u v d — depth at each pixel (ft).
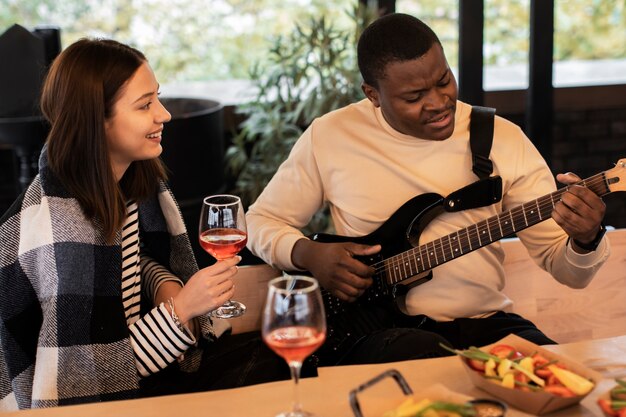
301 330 4.48
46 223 6.45
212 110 12.97
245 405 4.90
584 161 16.11
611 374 5.14
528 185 7.30
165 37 16.02
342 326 7.45
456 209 7.21
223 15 16.03
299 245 7.53
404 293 7.39
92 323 6.44
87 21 15.85
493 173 7.33
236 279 7.83
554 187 7.44
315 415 4.65
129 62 6.52
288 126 12.75
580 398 4.71
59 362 6.35
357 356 6.88
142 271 7.59
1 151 14.71
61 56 6.51
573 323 8.19
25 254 6.47
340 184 7.70
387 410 4.61
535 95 14.10
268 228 7.86
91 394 6.41
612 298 8.20
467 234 6.86
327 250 7.27
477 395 4.95
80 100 6.38
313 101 12.27
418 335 6.57
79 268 6.42
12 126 12.01
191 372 7.28
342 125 7.70
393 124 7.35
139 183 7.11
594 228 6.22
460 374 5.22
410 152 7.43
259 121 13.03
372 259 7.41
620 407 4.49
